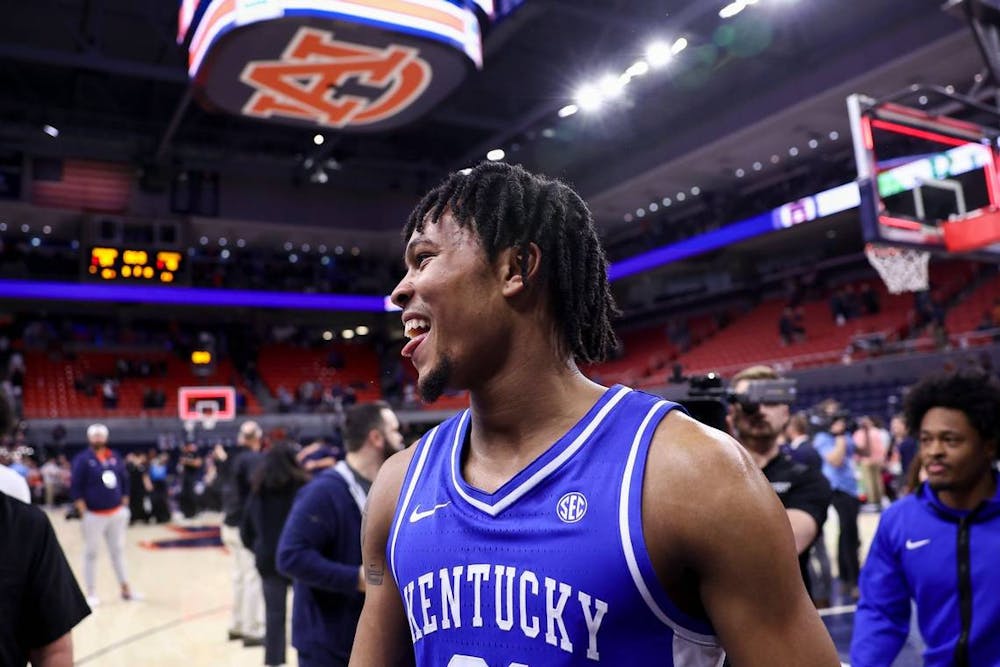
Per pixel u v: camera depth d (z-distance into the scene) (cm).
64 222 2073
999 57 552
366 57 753
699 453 78
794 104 1490
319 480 279
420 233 93
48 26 1501
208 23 728
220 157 1980
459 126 1911
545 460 83
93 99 1797
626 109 1705
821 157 1738
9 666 160
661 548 76
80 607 172
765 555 75
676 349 2153
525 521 81
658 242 2103
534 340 89
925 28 1264
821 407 727
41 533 169
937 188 609
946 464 173
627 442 81
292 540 263
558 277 90
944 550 175
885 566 188
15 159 1922
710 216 1969
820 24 1371
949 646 174
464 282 88
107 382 2056
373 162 2075
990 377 176
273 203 2169
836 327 1766
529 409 88
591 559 77
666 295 2270
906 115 607
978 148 633
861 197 584
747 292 2164
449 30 727
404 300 92
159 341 2305
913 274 827
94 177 2025
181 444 1808
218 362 2314
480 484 88
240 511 518
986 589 169
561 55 1527
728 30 1344
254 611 518
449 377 88
